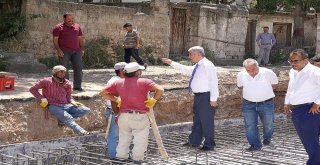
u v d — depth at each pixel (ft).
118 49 62.80
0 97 31.32
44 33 56.18
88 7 59.98
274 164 27.09
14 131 30.04
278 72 53.42
